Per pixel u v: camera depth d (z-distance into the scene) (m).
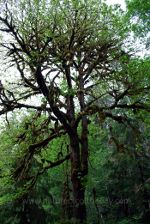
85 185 14.80
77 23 14.42
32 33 13.73
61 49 14.72
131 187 37.25
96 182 38.69
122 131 33.59
